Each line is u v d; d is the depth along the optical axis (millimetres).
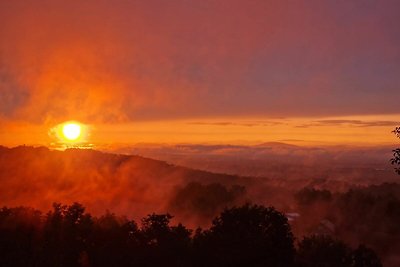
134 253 19469
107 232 20219
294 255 19547
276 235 18938
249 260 18156
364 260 19938
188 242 19703
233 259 18125
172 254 19219
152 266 19188
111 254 19516
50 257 19500
